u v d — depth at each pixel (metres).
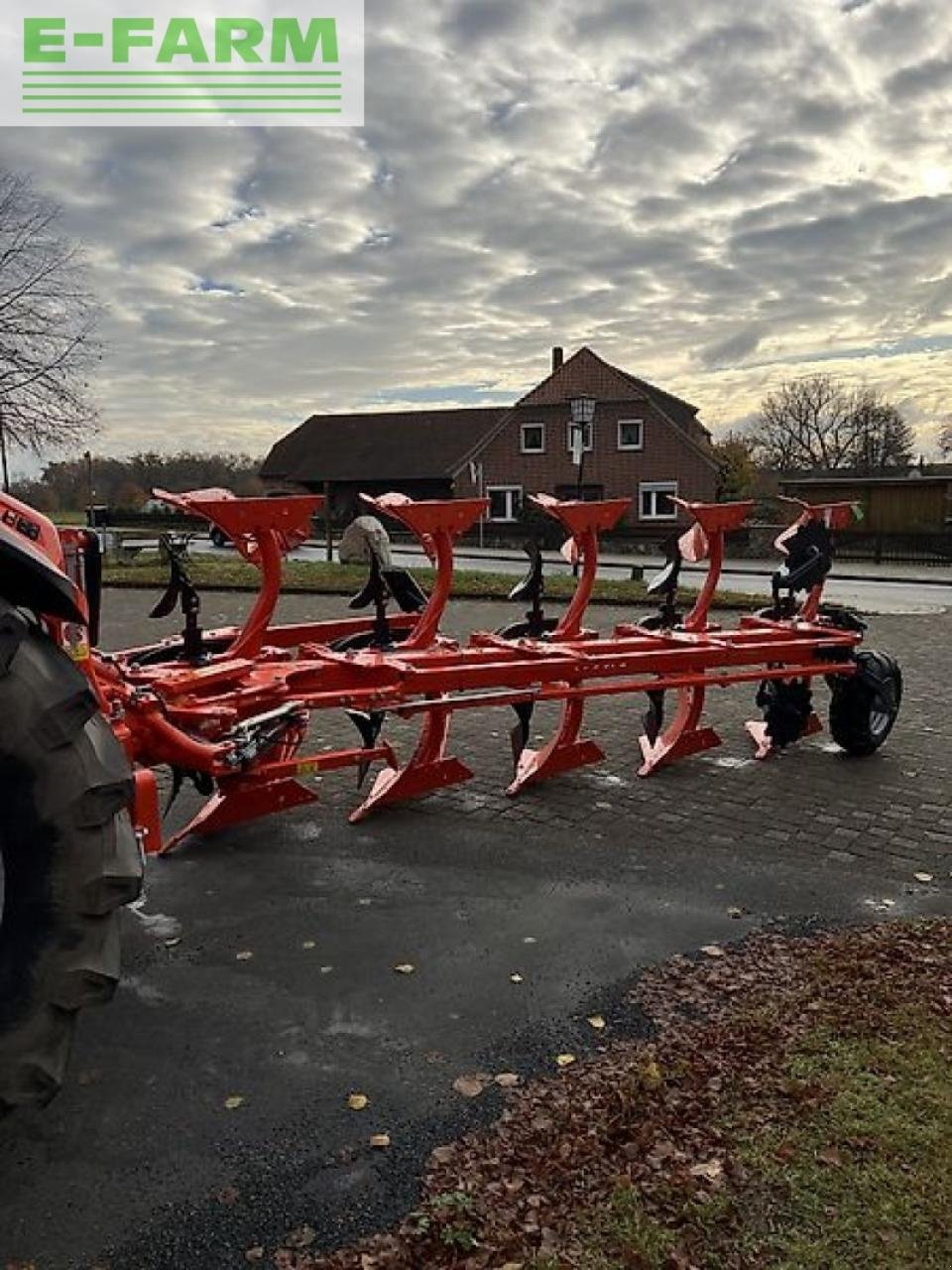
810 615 6.71
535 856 4.79
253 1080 3.02
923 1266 2.22
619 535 34.12
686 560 6.70
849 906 4.25
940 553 29.44
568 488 41.16
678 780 6.05
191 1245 2.37
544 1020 3.35
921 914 4.17
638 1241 2.30
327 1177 2.60
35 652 2.30
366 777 6.08
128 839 2.43
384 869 4.63
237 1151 2.70
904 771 6.27
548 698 5.27
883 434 66.06
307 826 5.19
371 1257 2.30
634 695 8.66
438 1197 2.49
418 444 47.59
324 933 4.00
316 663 4.74
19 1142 2.74
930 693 8.91
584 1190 2.49
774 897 4.34
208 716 3.99
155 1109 2.88
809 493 37.28
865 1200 2.42
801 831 5.16
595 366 40.38
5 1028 2.28
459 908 4.22
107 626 13.52
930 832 5.16
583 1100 2.88
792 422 67.75
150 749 3.87
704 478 39.41
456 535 5.29
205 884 4.46
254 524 4.48
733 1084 2.91
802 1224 2.35
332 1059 3.14
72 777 2.29
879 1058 3.01
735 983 3.56
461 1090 2.96
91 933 2.35
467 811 5.45
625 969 3.69
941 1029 3.16
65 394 28.89
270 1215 2.46
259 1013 3.40
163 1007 3.44
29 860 2.31
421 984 3.59
